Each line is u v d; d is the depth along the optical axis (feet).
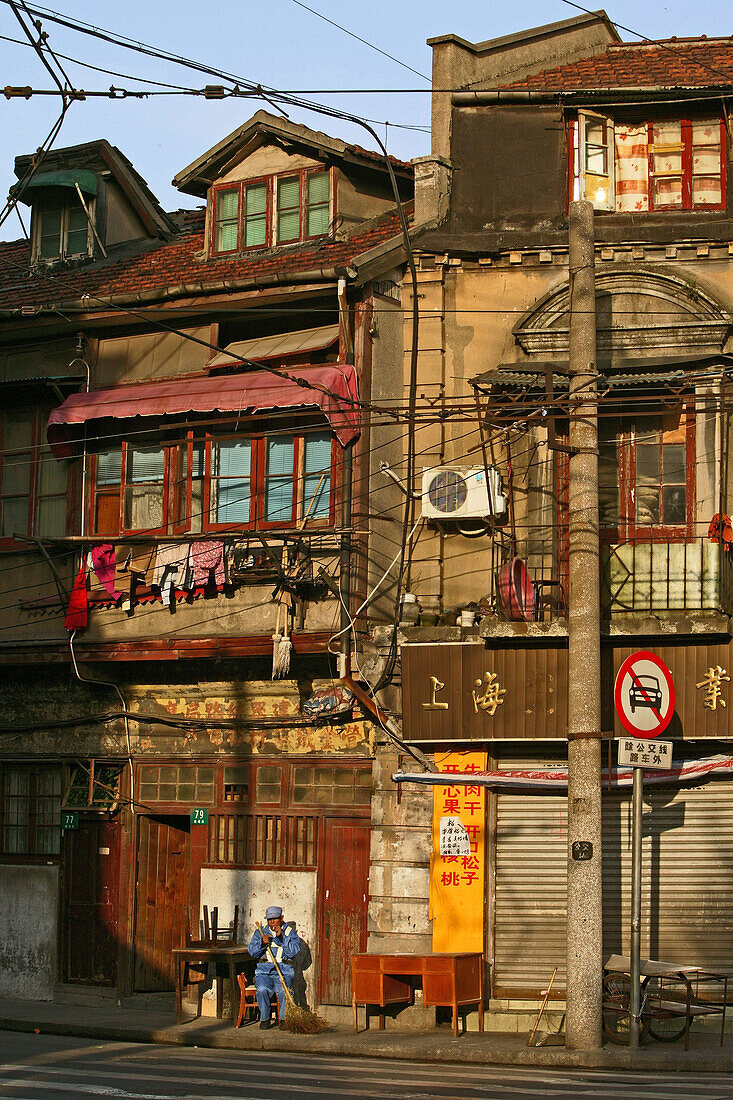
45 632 69.05
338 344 63.52
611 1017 52.95
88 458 69.15
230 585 64.54
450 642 60.29
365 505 62.44
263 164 72.23
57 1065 46.57
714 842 58.08
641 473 60.85
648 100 63.36
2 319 69.31
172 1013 64.23
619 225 62.95
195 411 64.39
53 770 71.46
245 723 66.28
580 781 51.85
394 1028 58.85
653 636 57.16
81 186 77.41
